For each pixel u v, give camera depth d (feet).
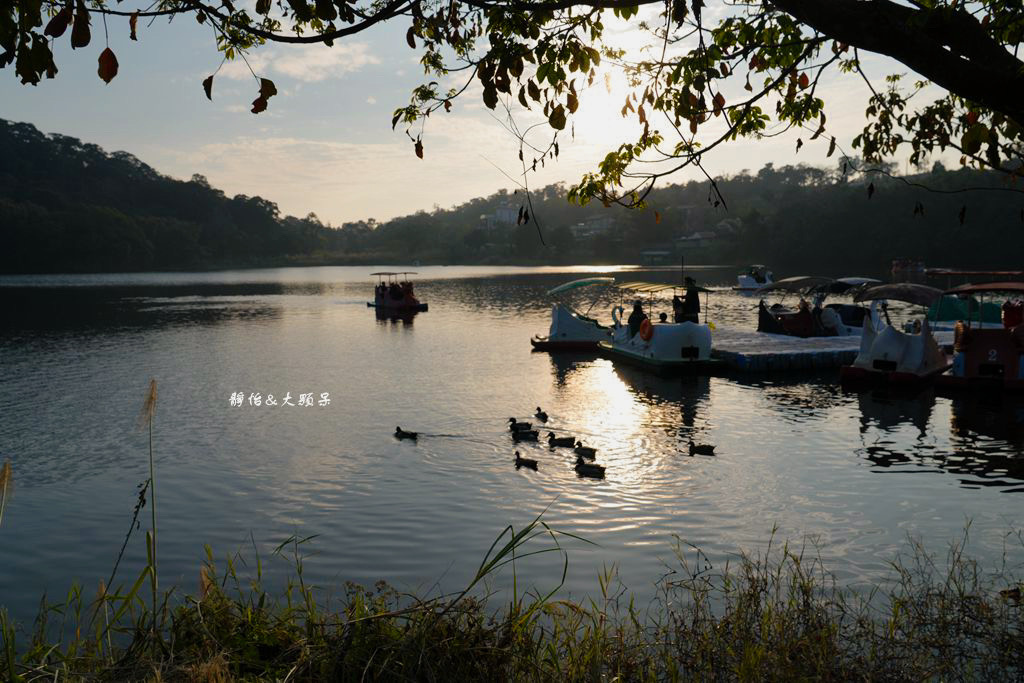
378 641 12.89
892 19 14.12
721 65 20.24
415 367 91.09
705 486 41.81
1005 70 14.67
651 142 21.77
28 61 12.35
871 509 37.35
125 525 37.04
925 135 23.94
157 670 11.32
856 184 556.51
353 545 33.73
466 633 13.43
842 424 57.88
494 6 15.37
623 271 495.41
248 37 17.07
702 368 85.35
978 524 34.68
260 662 12.52
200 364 94.43
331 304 210.18
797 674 14.60
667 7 16.51
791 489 41.01
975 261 401.70
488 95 16.80
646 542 33.14
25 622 25.31
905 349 75.05
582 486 42.14
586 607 25.79
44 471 47.03
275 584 29.25
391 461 48.19
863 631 17.44
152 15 13.61
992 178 399.44
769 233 571.28
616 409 65.00
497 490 41.65
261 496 41.34
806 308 109.19
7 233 575.38
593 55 17.25
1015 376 69.00
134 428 58.65
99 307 204.33
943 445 50.75
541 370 88.22
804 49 21.67
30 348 112.16
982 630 17.80
